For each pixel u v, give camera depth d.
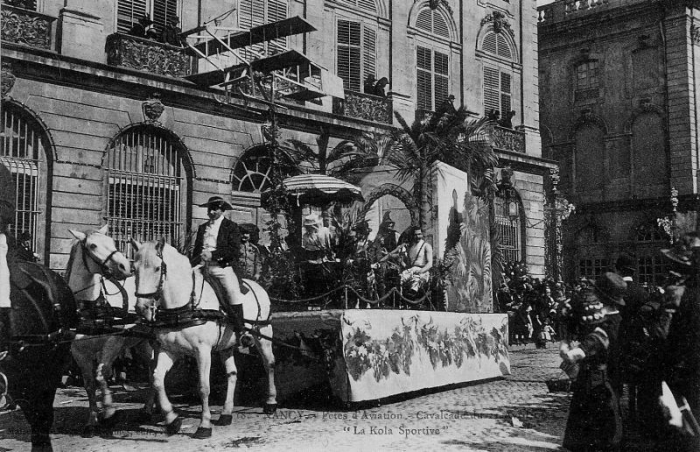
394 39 24.45
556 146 38.94
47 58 15.69
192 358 10.53
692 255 5.41
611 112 37.06
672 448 5.08
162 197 18.02
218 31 19.16
